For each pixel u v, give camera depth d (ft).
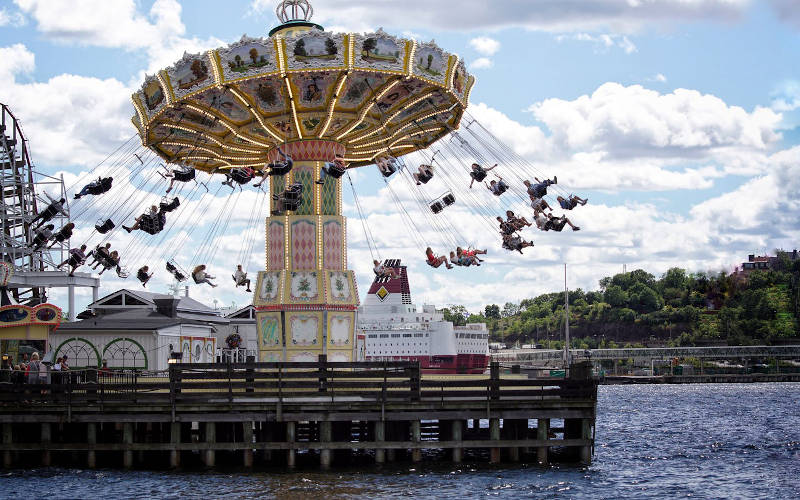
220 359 271.90
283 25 182.39
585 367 150.92
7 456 146.30
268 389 153.28
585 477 144.97
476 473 142.92
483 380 143.13
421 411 142.41
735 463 170.81
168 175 177.68
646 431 241.55
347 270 177.68
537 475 142.82
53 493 128.26
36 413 141.90
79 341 204.44
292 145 178.70
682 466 165.99
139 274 183.73
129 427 143.23
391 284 614.34
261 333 176.24
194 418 140.87
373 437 156.87
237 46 159.33
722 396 481.87
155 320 216.95
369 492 128.36
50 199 194.39
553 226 177.99
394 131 188.44
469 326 633.20
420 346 587.27
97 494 127.44
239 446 142.00
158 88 167.53
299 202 171.12
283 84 163.63
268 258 178.70
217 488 130.41
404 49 161.48
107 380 180.96
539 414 143.64
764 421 282.36
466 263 182.91
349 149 192.75
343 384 141.79
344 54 159.02
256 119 173.37
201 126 183.21
